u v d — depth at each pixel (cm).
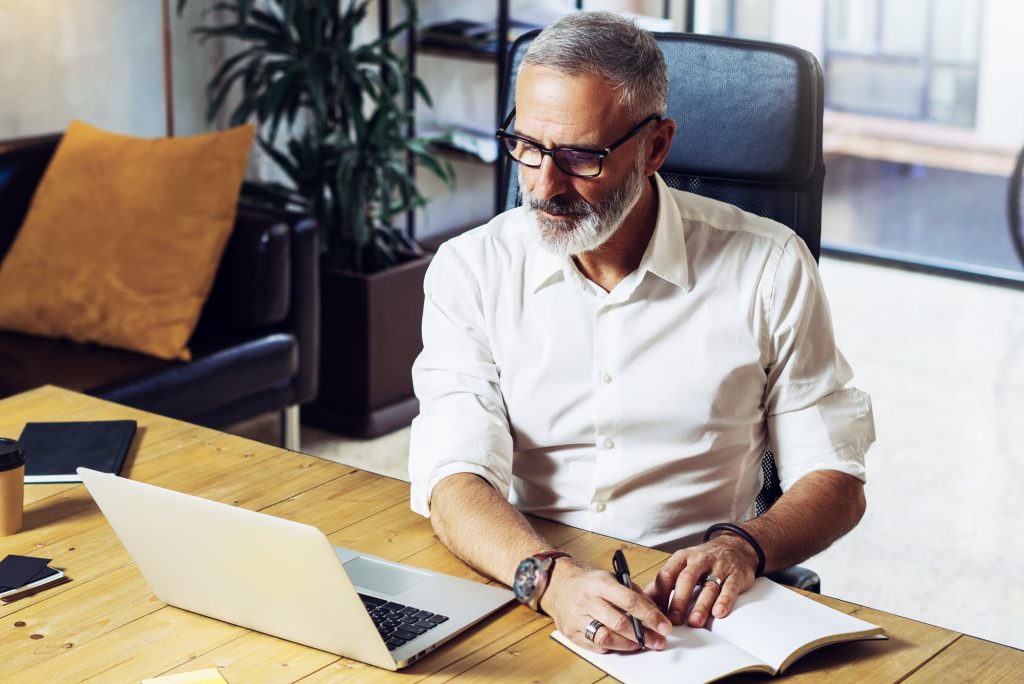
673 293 157
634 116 142
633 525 161
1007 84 512
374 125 328
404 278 334
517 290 160
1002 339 402
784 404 158
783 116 167
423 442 154
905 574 269
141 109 363
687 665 118
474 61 446
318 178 338
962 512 296
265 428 321
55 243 289
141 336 280
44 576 135
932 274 462
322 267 334
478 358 161
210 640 124
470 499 143
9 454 144
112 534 147
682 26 486
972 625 249
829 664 120
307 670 118
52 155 310
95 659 121
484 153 415
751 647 121
